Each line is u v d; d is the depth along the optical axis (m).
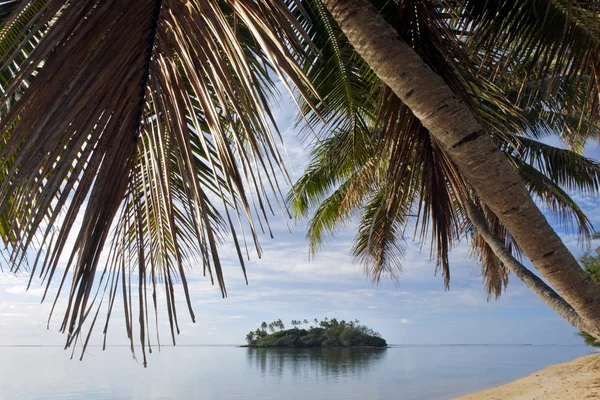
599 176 8.40
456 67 2.84
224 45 1.18
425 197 3.10
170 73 1.21
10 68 2.37
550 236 1.97
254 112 1.15
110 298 1.17
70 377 33.06
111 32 1.01
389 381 24.14
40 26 0.87
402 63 1.91
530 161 8.72
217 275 1.07
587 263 12.13
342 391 19.50
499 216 1.99
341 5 1.98
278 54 1.15
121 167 1.14
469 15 2.89
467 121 1.88
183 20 1.15
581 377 11.83
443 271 3.10
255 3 1.17
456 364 43.97
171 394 20.84
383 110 2.85
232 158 1.15
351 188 9.34
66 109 0.90
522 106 6.60
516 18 2.72
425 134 2.86
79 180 1.04
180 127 1.19
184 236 2.84
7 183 0.83
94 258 1.01
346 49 4.07
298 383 24.31
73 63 0.93
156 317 1.16
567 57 2.83
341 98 4.32
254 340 100.25
